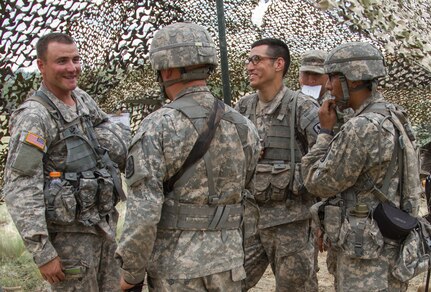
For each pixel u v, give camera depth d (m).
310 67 4.11
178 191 2.39
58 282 2.87
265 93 3.61
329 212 2.86
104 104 4.39
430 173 3.88
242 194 2.56
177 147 2.34
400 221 2.71
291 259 3.58
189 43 2.39
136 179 2.29
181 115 2.38
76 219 2.91
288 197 3.53
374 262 2.75
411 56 3.23
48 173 2.89
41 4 3.51
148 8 4.07
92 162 2.98
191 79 2.45
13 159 2.76
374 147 2.71
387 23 3.11
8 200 2.75
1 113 3.61
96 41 4.00
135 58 4.18
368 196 2.79
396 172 2.77
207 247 2.38
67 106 2.98
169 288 2.36
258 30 4.48
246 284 3.76
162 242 2.42
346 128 2.76
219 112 2.46
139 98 4.38
